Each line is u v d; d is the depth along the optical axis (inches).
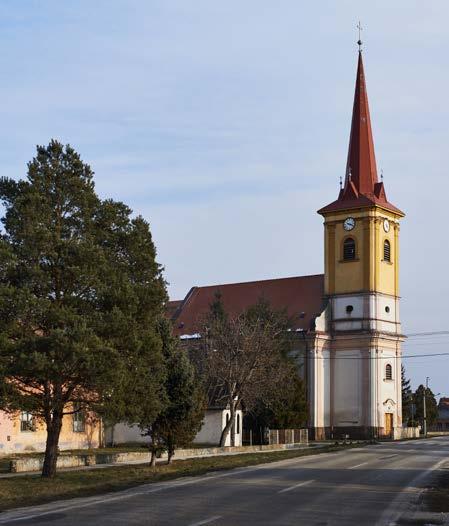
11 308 1106.7
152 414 1272.1
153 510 752.3
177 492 934.4
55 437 1202.0
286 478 1152.8
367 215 3061.0
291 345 2834.6
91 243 1187.9
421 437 3233.3
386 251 3127.5
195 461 1583.4
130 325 1168.2
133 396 1218.0
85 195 1228.5
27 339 1097.4
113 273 1195.3
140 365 1217.4
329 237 3144.7
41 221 1183.6
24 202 1182.9
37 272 1135.6
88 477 1184.8
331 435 3038.9
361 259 3061.0
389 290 3112.7
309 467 1397.6
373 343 2994.6
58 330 1086.4
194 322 3447.3
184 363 1466.5
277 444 2349.9
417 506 834.2
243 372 2231.8
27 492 964.6
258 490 963.3
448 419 6909.5
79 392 1216.2
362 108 3206.2
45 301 1119.6
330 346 3090.6
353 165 3161.9
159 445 1453.0
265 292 3412.9
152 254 1280.8
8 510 767.1
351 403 3016.7
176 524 654.5
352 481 1115.3
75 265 1164.5
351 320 3053.6
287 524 669.9
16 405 1137.4
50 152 1229.1
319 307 3176.7
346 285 3088.1
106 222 1261.1
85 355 1082.7
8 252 1128.2
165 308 1295.5
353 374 3029.0
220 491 947.3
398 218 3193.9
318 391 3026.6
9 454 1765.5
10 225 1173.7
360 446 2319.1
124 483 1073.5
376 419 2974.9
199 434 2539.4
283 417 2532.0
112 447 2212.1
